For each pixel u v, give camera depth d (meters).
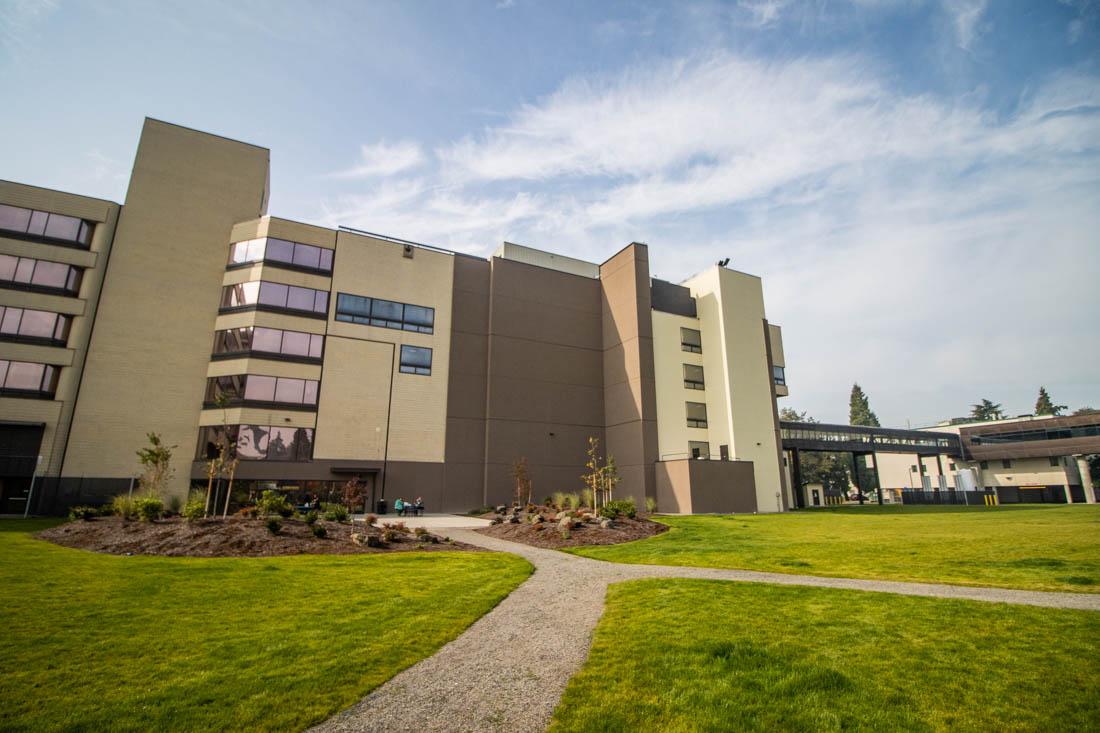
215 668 6.34
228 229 32.28
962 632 7.25
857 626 7.67
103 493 27.20
